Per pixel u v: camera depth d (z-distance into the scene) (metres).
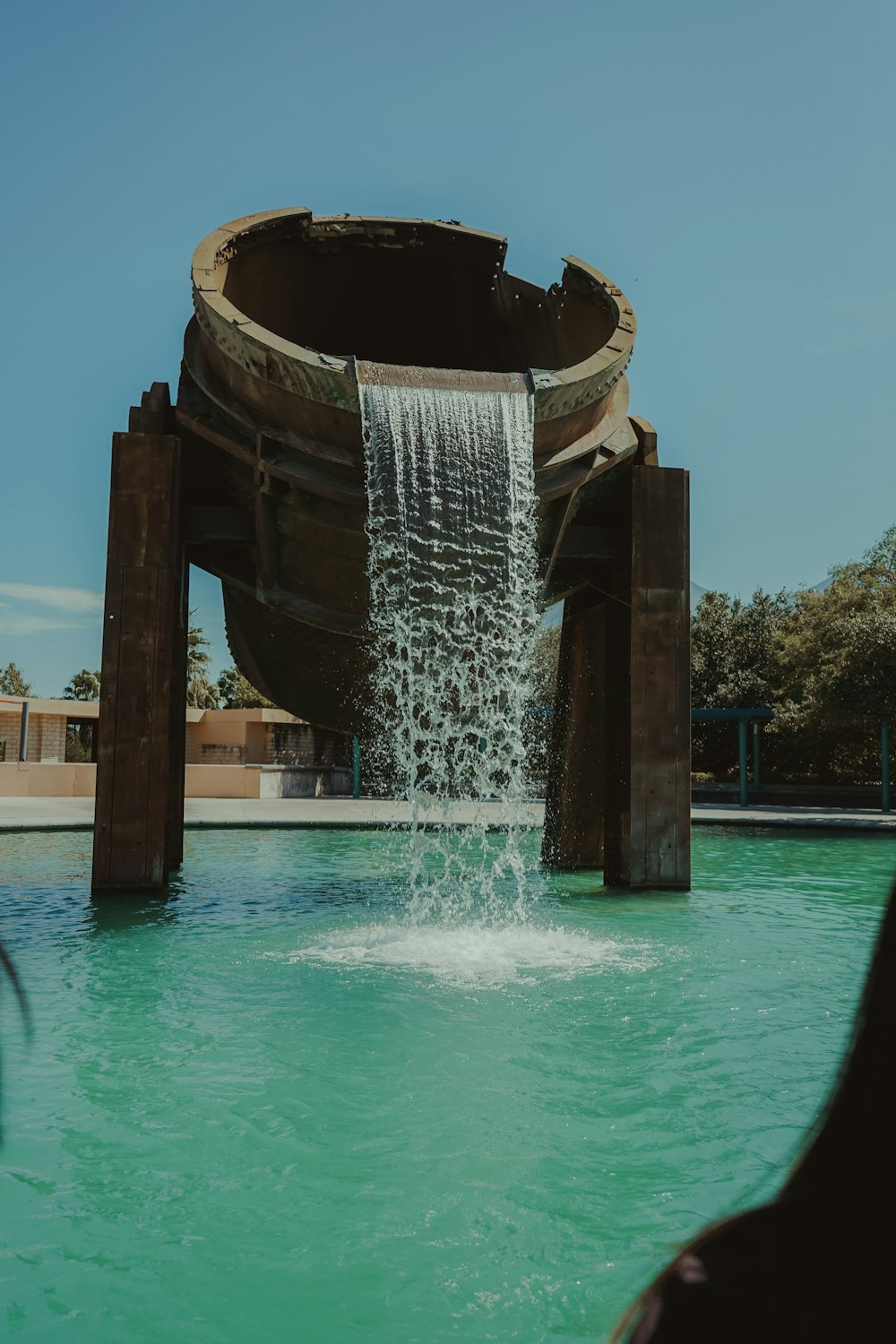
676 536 11.69
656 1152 4.18
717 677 37.91
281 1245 3.45
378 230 11.60
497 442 9.45
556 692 14.22
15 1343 2.87
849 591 33.22
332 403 9.27
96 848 10.76
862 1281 0.63
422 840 18.94
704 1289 0.68
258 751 36.97
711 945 8.52
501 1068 5.27
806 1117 4.56
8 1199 3.78
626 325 10.23
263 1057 5.42
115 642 10.73
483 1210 3.71
